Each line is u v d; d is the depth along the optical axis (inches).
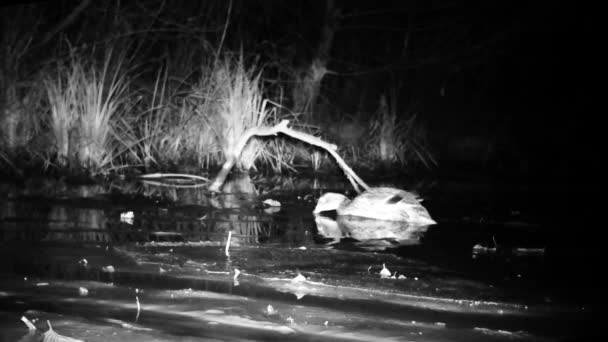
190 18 533.3
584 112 614.5
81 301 169.9
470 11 681.0
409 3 660.7
